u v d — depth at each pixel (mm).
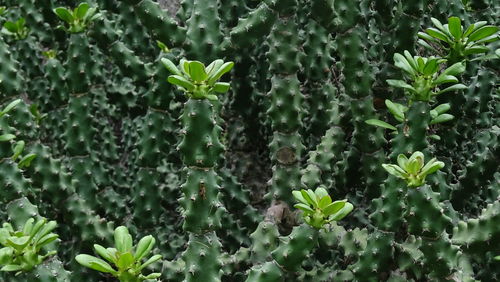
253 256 1820
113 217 2412
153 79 2207
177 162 2561
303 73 2322
